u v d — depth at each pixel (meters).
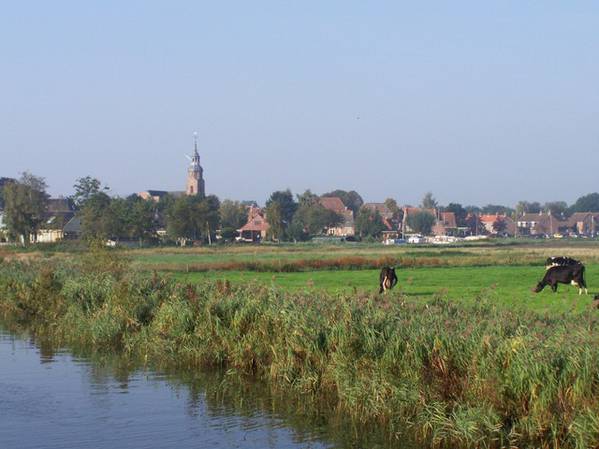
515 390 16.94
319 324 23.11
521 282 48.97
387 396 19.64
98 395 23.36
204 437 19.06
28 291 44.19
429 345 19.44
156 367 27.44
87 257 45.28
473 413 17.03
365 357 20.91
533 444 16.28
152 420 20.55
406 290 41.66
